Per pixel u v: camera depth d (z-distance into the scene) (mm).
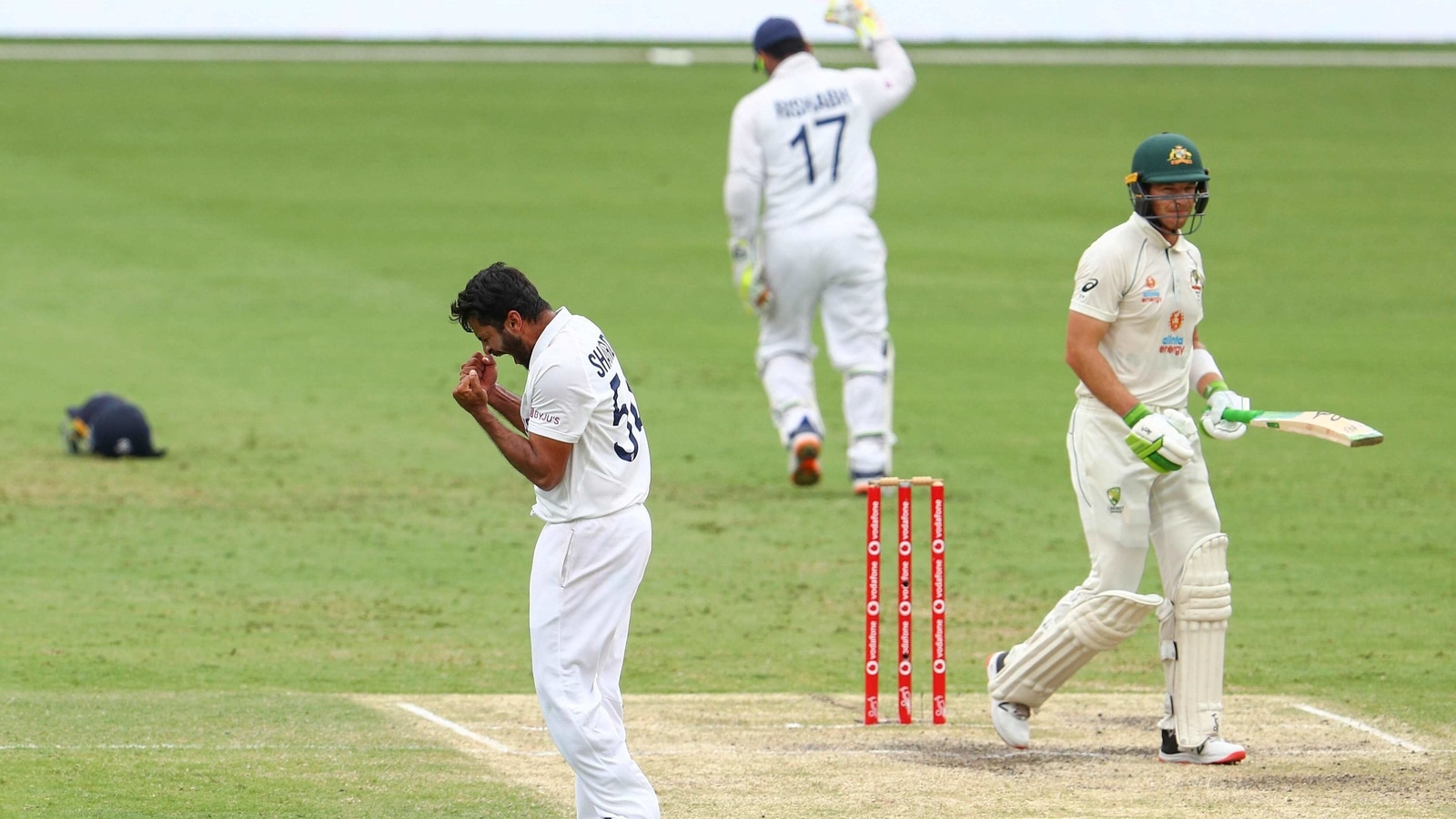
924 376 72875
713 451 59688
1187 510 26875
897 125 147375
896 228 111750
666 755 26969
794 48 52500
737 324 85438
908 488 29266
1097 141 141125
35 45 191125
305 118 149875
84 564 43094
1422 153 135125
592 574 21156
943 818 23625
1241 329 83062
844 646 36062
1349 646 35562
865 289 52094
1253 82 163750
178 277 96438
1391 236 107500
